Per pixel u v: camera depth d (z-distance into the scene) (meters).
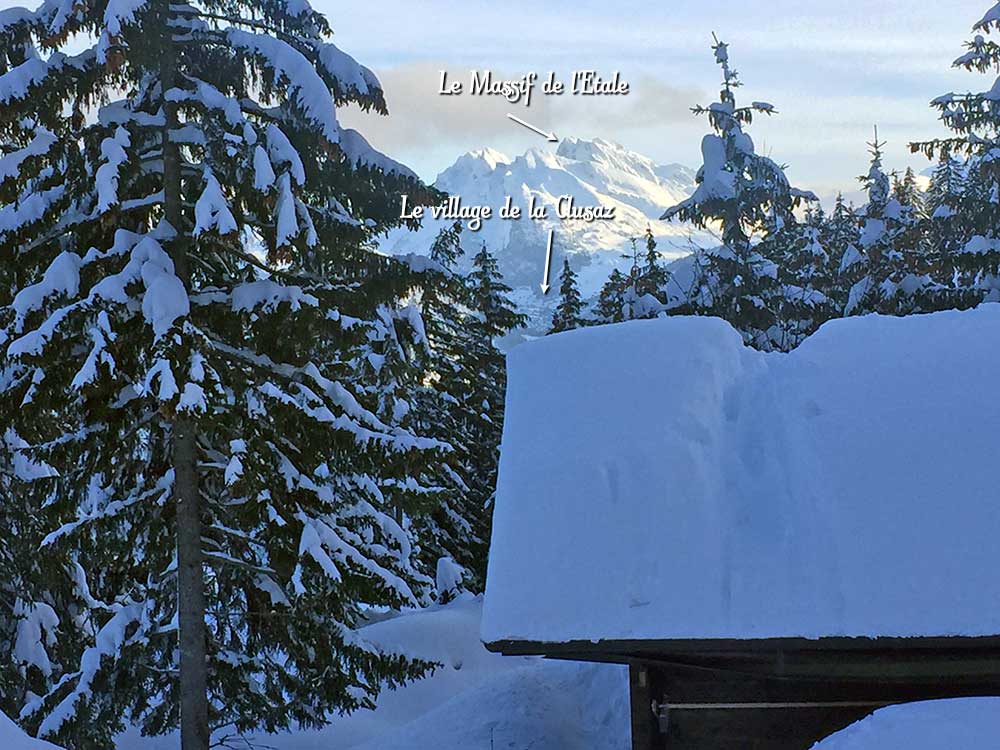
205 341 13.05
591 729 16.59
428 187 14.58
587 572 10.05
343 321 14.00
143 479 15.27
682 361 12.52
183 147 14.63
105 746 15.84
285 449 14.86
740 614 9.41
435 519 32.16
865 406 11.29
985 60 26.42
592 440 11.60
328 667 16.28
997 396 11.10
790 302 27.58
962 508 9.88
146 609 15.77
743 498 10.61
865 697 10.63
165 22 13.41
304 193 14.60
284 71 13.39
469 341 34.34
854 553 9.65
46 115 13.58
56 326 12.55
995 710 8.09
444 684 24.53
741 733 10.79
